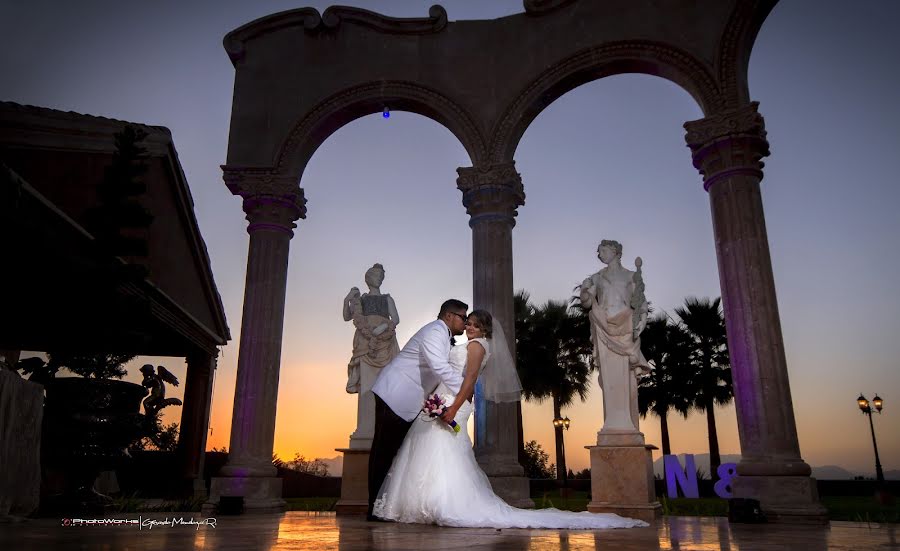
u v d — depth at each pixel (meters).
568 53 9.70
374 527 3.92
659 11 9.28
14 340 11.92
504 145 9.74
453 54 10.33
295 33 10.84
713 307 23.92
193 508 8.84
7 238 7.45
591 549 2.48
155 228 11.67
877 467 17.00
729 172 8.01
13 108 8.98
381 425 4.76
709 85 8.62
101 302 6.95
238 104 10.47
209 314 14.82
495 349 4.93
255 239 9.82
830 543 3.30
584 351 24.19
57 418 6.21
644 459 7.00
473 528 3.83
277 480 8.93
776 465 6.75
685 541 3.21
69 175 9.62
